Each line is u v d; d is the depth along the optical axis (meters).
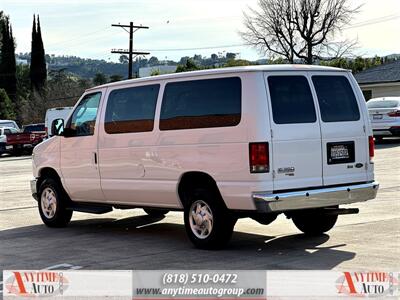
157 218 12.45
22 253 9.37
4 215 13.34
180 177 9.23
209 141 8.80
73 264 8.52
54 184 11.62
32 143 40.28
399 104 27.34
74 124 11.22
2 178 22.42
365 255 8.42
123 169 10.19
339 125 9.02
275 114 8.45
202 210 9.08
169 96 9.48
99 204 10.99
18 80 87.31
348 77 9.34
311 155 8.70
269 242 9.53
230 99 8.63
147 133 9.74
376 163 20.75
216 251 8.98
